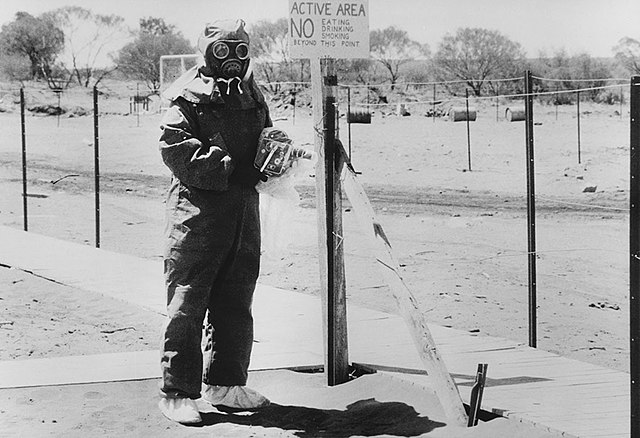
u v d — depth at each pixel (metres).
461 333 8.30
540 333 9.32
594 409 5.89
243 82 6.15
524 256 13.41
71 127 27.45
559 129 23.64
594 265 12.87
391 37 28.34
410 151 22.38
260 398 6.39
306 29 6.45
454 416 5.84
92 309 9.99
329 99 6.54
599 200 17.66
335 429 5.92
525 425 5.69
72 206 19.23
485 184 19.41
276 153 6.12
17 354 8.31
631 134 4.88
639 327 4.92
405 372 6.88
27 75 29.75
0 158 24.42
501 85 27.03
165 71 18.17
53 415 6.17
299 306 9.63
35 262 12.33
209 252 6.04
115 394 6.62
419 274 12.21
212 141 6.06
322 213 6.81
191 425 6.01
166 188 21.12
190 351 6.08
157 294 10.49
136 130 27.19
